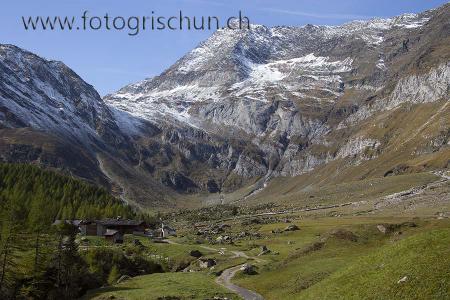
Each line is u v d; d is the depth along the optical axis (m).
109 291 83.94
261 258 109.50
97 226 179.50
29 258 98.56
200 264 112.00
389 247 59.19
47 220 116.00
